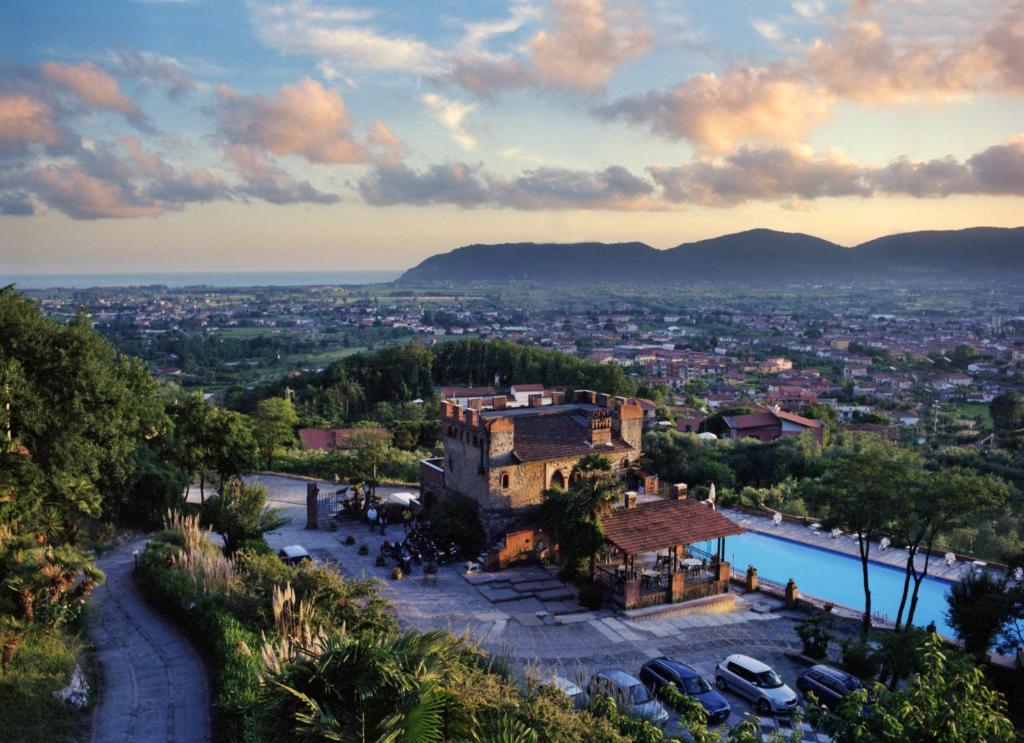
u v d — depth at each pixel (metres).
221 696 23.48
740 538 63.66
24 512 35.41
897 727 16.59
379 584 35.88
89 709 24.48
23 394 38.03
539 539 52.19
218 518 51.00
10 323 39.94
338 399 146.75
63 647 27.48
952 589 39.97
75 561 29.53
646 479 56.19
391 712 15.14
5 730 21.27
